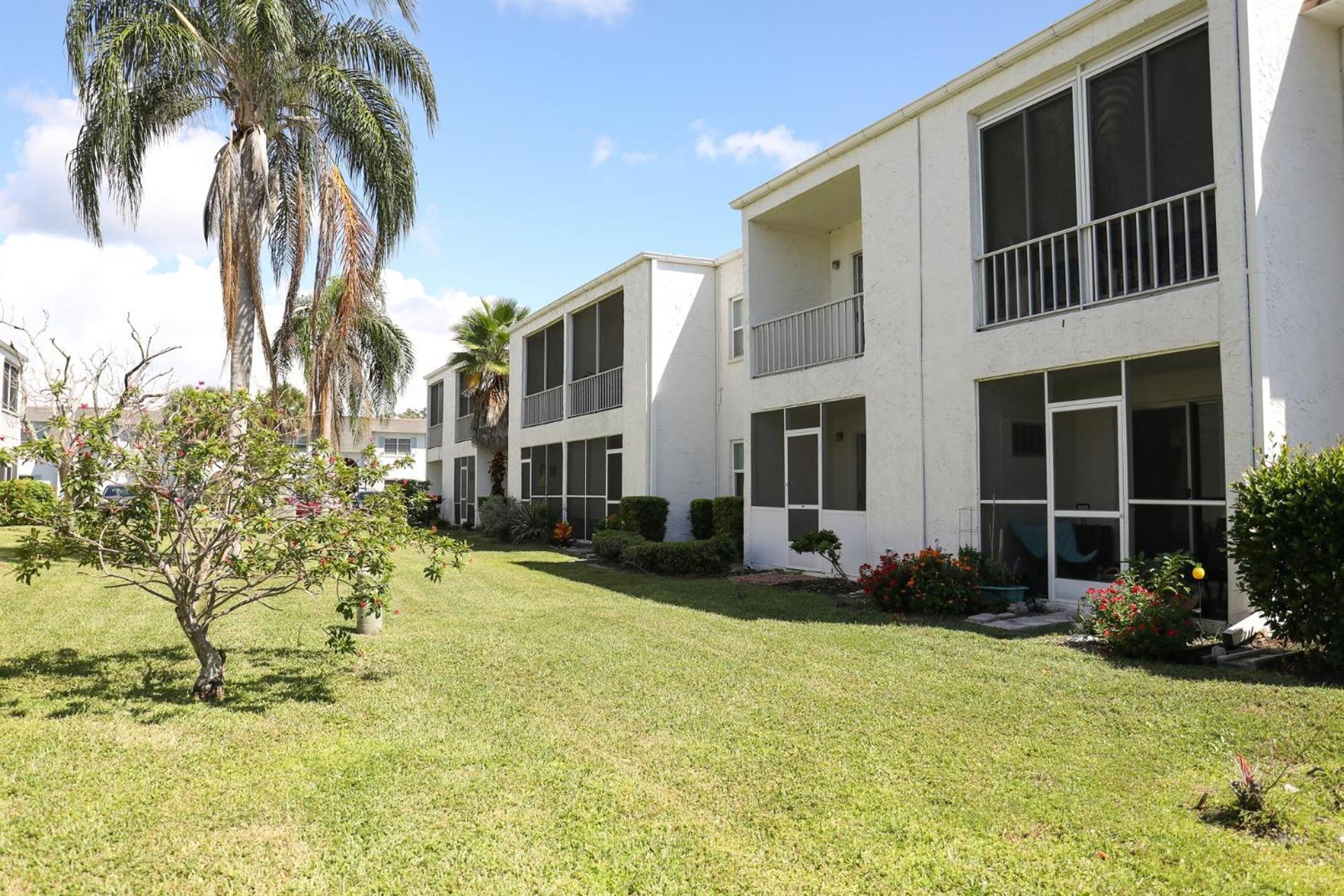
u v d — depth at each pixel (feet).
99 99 40.60
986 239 33.09
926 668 21.22
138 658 22.97
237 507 19.08
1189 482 25.50
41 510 17.37
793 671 21.09
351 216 46.80
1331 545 19.17
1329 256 24.98
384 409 87.30
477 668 21.71
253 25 41.96
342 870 10.78
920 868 10.80
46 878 10.57
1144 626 21.62
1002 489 31.58
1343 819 11.97
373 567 18.81
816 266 49.06
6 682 20.16
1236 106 24.02
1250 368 23.44
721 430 57.36
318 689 19.67
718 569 44.65
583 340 68.69
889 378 36.60
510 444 81.97
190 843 11.54
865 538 38.14
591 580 42.52
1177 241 26.35
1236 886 10.19
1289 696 17.66
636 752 15.19
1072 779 13.65
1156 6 26.25
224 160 46.26
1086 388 28.50
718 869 10.82
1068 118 30.09
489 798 13.09
